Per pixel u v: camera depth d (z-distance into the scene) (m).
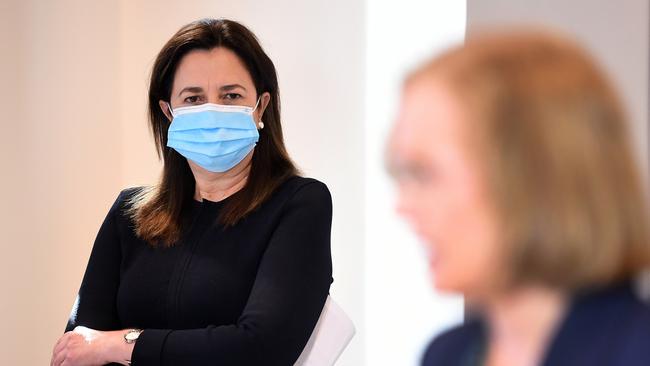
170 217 3.49
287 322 3.11
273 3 5.28
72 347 3.18
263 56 3.56
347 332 3.31
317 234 3.31
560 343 1.12
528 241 1.05
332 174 5.12
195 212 3.51
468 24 4.29
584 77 1.05
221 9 5.48
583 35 3.94
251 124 3.43
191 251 3.40
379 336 4.99
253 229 3.34
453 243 1.11
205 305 3.28
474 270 1.10
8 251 5.09
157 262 3.45
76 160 5.50
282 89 5.28
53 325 5.41
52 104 5.33
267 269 3.20
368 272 5.02
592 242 1.04
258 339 3.06
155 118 3.66
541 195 1.03
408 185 1.14
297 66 5.22
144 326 3.41
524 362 1.17
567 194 1.03
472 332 1.41
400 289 4.90
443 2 4.68
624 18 3.84
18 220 5.14
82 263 5.57
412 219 1.14
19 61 5.12
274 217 3.33
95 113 5.61
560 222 1.03
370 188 4.98
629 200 1.05
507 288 1.12
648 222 1.06
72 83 5.45
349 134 5.04
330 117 5.11
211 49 3.49
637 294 1.15
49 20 5.30
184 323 3.30
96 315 3.50
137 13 5.75
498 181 1.04
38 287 5.29
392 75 4.87
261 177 3.45
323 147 5.14
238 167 3.52
